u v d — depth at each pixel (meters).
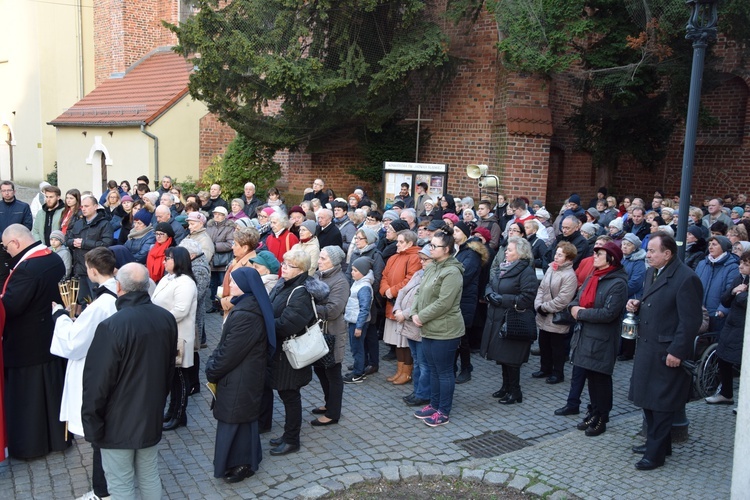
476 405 6.72
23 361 5.17
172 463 5.22
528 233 8.52
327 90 13.33
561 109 16.33
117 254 6.13
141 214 8.66
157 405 4.08
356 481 4.94
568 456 5.38
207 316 9.99
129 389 3.96
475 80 15.37
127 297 4.12
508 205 12.13
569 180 17.12
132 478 4.12
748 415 4.07
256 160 16.56
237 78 13.80
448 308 5.94
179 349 5.74
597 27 12.63
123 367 3.94
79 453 5.43
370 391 7.05
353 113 14.20
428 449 5.60
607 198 12.80
